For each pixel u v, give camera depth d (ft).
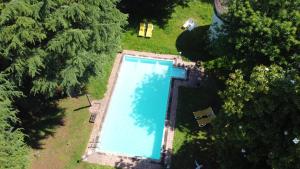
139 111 73.92
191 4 93.66
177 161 64.85
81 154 65.51
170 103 73.36
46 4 53.26
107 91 75.25
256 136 48.62
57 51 56.08
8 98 57.93
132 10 90.99
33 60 54.70
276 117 47.55
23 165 53.47
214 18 78.23
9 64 59.00
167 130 69.15
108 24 59.52
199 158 65.10
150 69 80.59
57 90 73.56
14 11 51.26
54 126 69.31
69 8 54.39
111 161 64.95
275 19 59.72
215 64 65.72
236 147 52.01
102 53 62.44
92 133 68.64
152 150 68.08
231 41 63.31
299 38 59.21
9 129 56.59
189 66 80.18
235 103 50.90
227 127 51.75
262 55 62.23
